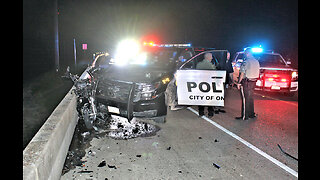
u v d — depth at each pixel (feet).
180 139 17.01
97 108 19.43
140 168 12.73
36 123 20.22
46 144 9.48
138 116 18.56
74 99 18.34
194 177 12.00
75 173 12.00
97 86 19.74
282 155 14.79
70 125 15.92
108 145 15.61
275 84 32.37
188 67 23.04
